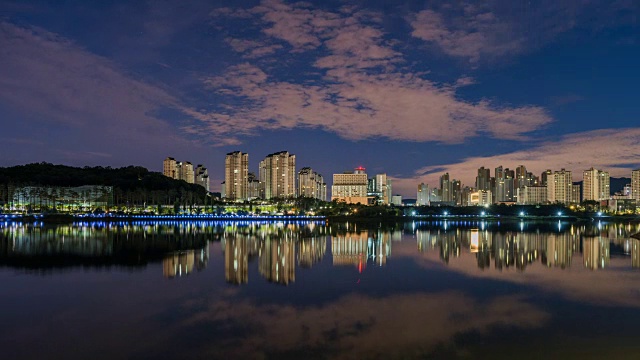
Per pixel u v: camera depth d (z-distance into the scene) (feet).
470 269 206.49
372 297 146.20
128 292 151.23
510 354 96.02
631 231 541.75
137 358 92.68
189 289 156.56
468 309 131.34
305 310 129.39
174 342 101.96
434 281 174.70
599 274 192.03
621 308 132.16
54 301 138.31
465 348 99.35
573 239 396.16
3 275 184.55
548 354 96.07
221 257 247.70
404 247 314.96
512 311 129.18
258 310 128.98
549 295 149.28
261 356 94.12
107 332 108.47
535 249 301.63
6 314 123.65
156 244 327.06
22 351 96.32
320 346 100.07
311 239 390.42
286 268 207.31
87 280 172.96
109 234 439.22
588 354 96.07
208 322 116.98
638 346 100.58
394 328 112.98
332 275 187.52
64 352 95.81
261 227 621.72
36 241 349.41
